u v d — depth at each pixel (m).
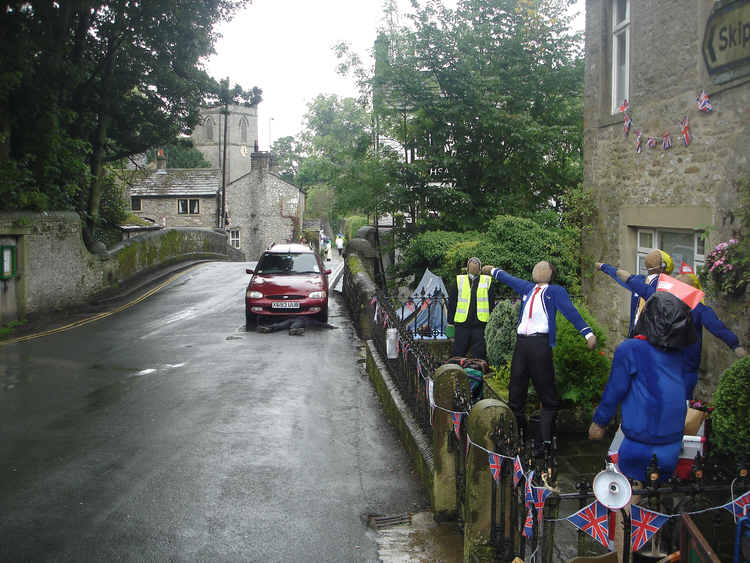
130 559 4.22
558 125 14.33
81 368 9.91
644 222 8.11
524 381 5.89
